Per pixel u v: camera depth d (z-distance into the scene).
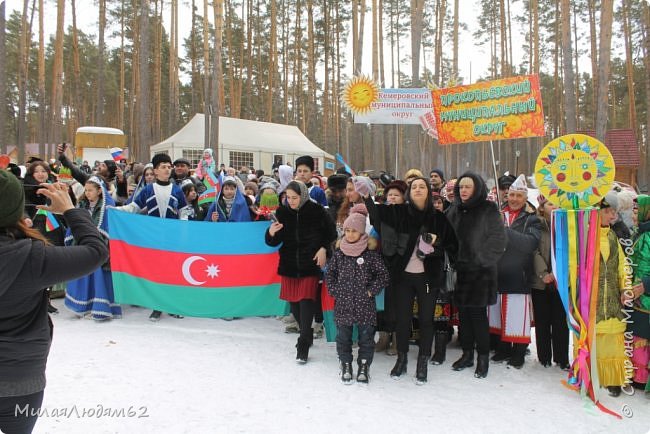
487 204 4.47
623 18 28.34
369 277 4.34
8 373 2.04
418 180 4.41
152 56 34.47
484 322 4.50
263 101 32.41
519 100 5.95
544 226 4.77
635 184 22.36
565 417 3.72
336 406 3.79
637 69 33.47
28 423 2.17
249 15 31.28
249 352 4.95
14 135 47.50
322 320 5.77
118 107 42.88
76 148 19.97
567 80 14.54
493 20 32.97
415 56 16.84
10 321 2.05
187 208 6.54
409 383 4.33
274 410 3.68
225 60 34.75
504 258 4.77
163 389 3.97
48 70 36.09
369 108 8.07
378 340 5.49
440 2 26.94
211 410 3.64
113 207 5.92
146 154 17.55
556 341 4.80
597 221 4.08
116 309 5.96
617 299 4.16
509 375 4.59
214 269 5.87
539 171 4.33
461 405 3.88
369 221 4.88
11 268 1.93
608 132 23.69
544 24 30.50
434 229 4.40
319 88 40.22
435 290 4.41
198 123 22.17
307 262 4.73
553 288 4.74
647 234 4.16
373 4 19.20
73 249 2.15
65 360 4.49
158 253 5.86
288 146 24.41
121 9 31.56
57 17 22.41
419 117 8.01
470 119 6.31
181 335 5.39
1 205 1.98
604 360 4.13
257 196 7.00
